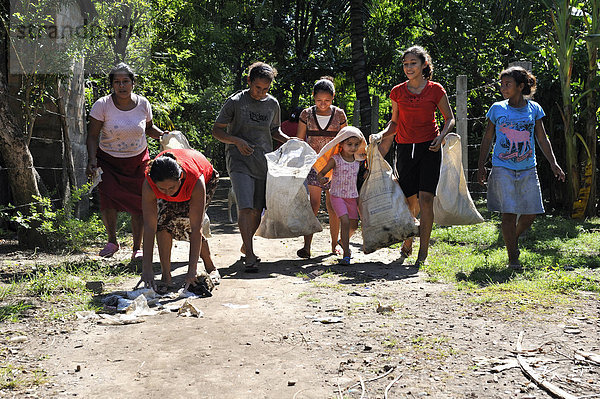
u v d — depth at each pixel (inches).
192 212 199.2
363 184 263.0
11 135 276.2
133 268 243.8
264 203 265.0
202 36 705.6
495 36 700.7
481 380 118.6
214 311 178.4
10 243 301.7
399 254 279.7
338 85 915.4
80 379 124.1
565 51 409.1
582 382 115.7
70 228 286.2
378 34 865.5
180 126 828.6
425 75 255.8
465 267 233.5
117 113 257.8
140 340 150.2
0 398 114.0
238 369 129.0
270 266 258.4
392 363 129.5
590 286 190.5
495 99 627.5
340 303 184.5
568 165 402.0
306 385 119.2
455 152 263.9
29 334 155.3
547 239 293.7
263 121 257.6
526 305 171.9
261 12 849.5
